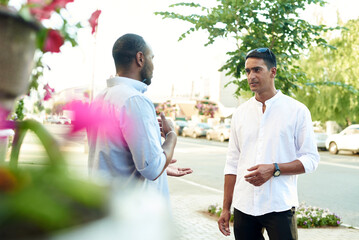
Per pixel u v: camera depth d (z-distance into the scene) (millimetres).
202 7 4477
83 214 286
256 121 2264
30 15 413
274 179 2104
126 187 359
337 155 17797
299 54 4715
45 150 378
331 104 20531
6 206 259
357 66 20109
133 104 1541
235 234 2299
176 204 6324
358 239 4746
